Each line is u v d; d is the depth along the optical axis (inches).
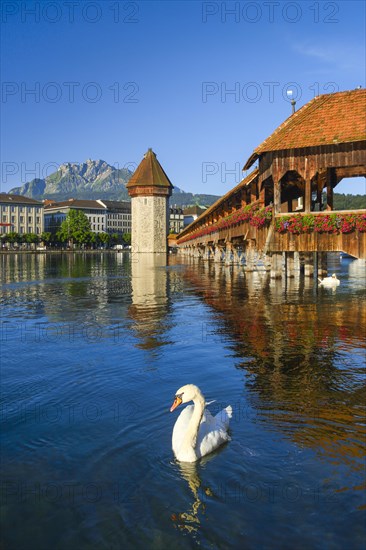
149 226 4439.0
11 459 204.5
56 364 359.6
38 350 406.9
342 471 192.4
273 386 301.6
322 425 238.4
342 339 442.3
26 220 6412.4
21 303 745.0
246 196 1243.2
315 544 148.3
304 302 716.7
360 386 301.0
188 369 341.7
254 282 1075.3
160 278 1263.5
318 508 166.9
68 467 196.9
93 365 354.9
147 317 586.2
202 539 151.3
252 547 147.4
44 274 1501.0
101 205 7824.8
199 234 2399.1
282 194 1166.3
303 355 380.8
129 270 1686.8
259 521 160.1
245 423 241.6
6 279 1284.4
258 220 898.1
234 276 1272.1
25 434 229.9
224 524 158.7
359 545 147.6
